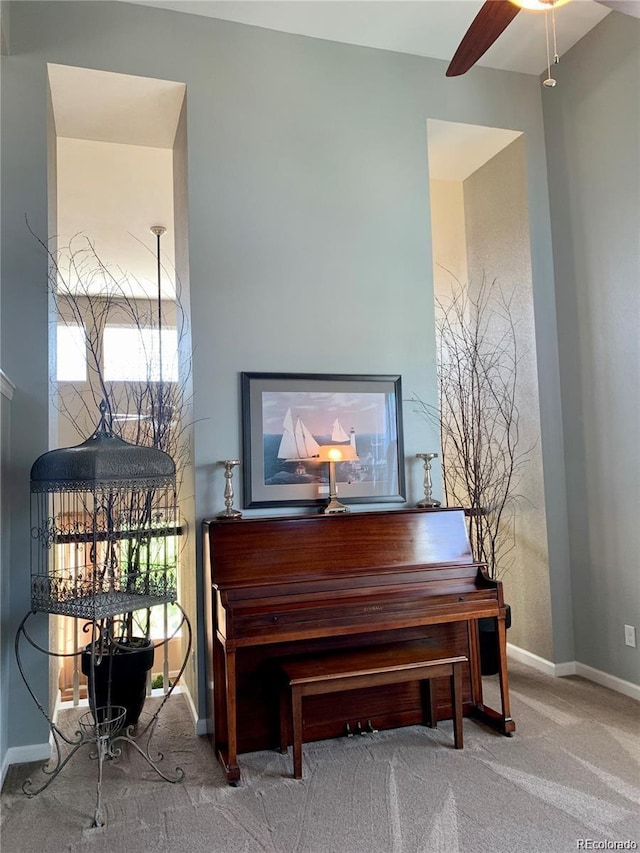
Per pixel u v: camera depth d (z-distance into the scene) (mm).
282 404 3309
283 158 3453
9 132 3041
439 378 4383
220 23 3414
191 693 3270
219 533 2879
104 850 2109
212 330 3240
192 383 3193
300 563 2900
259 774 2600
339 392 3414
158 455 2646
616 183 3447
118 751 2717
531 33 3607
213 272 3270
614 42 3449
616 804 2297
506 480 4102
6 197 3012
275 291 3363
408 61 3756
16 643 2602
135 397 3668
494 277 4262
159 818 2291
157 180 4770
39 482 2543
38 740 2824
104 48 3207
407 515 3154
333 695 2947
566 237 3830
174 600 2781
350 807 2324
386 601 2746
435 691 3086
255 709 2852
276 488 3258
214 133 3348
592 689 3479
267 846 2104
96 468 2436
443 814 2256
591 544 3641
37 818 2316
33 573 2887
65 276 6434
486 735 2916
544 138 4004
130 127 3727
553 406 3863
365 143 3615
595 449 3609
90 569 3361
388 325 3559
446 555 3105
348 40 3613
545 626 3789
